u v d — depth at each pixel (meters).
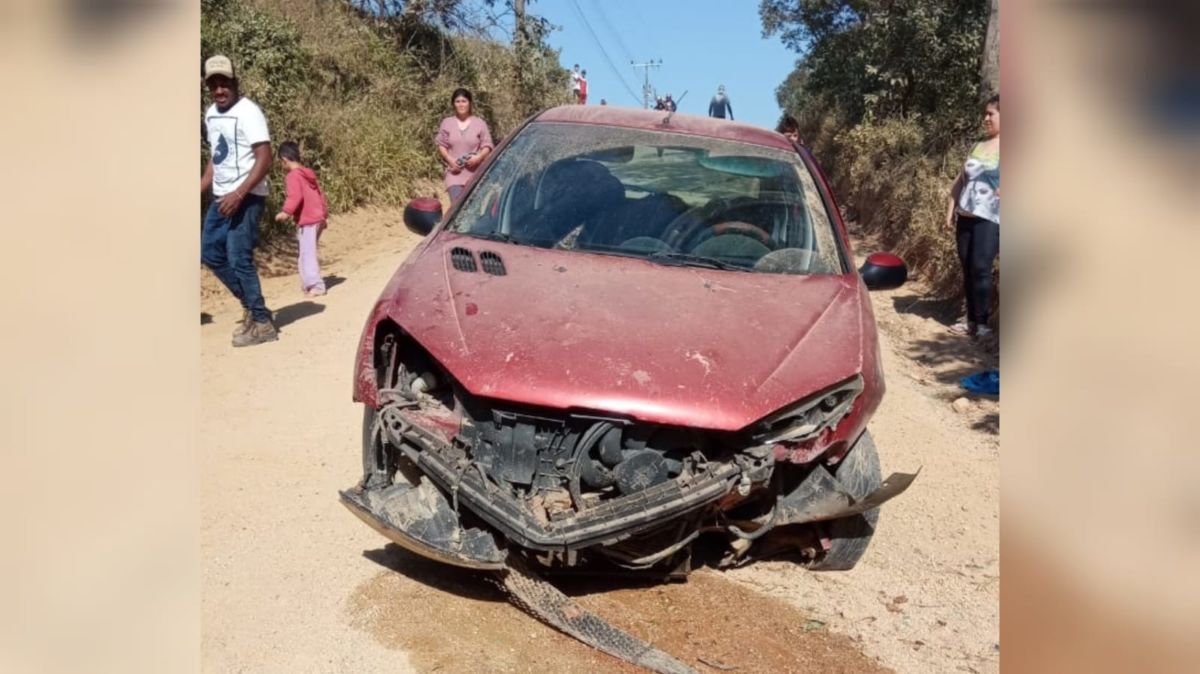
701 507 3.34
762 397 3.34
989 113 7.61
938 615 3.73
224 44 11.90
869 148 15.47
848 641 3.52
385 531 3.29
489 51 20.67
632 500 3.23
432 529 3.34
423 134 16.20
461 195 4.77
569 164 4.82
